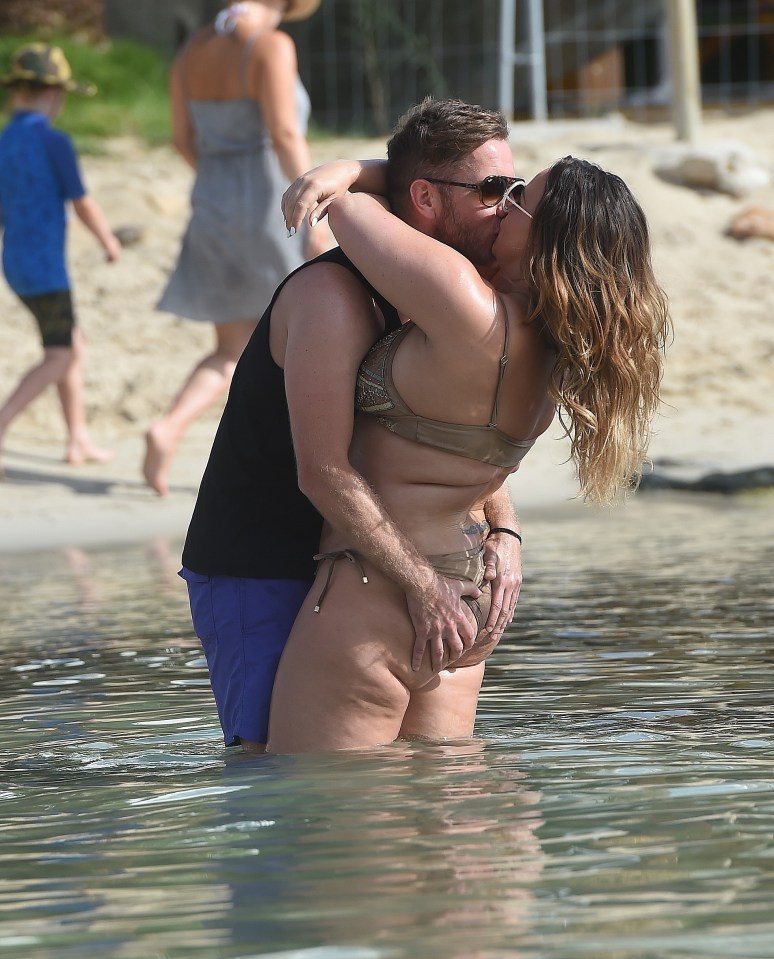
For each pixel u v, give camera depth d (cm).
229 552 988
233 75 2356
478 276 927
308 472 932
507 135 989
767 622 1413
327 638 948
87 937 619
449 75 5444
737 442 3034
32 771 940
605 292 909
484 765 891
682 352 3650
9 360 3353
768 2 6100
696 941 583
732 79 6109
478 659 997
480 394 928
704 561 1866
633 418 938
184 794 852
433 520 961
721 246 4184
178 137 2475
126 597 1717
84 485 2675
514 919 614
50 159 2670
